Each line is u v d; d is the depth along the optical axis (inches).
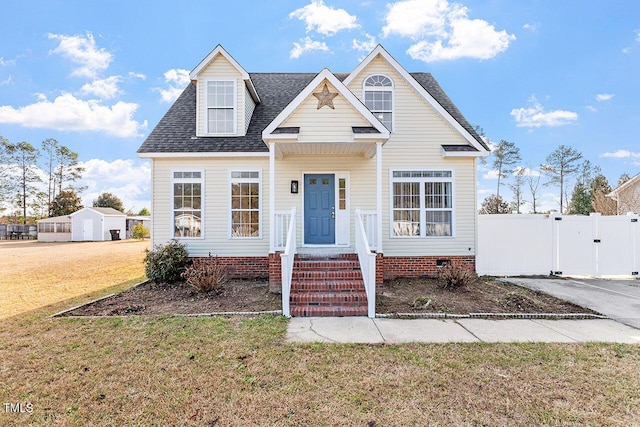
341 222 397.7
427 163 399.2
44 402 132.4
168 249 363.6
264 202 395.9
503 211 1114.7
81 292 335.3
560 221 399.9
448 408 127.7
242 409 127.3
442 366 162.9
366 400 133.2
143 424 119.0
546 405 129.6
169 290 328.5
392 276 391.9
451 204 398.6
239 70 404.5
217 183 395.9
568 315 246.5
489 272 395.9
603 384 145.4
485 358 172.1
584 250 396.2
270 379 150.1
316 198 399.5
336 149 358.6
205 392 139.2
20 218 1784.0
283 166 397.1
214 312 255.8
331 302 266.4
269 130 307.0
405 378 150.9
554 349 183.8
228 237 393.7
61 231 1364.4
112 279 414.9
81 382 147.5
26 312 257.4
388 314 250.8
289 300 262.5
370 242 342.0
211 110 410.0
